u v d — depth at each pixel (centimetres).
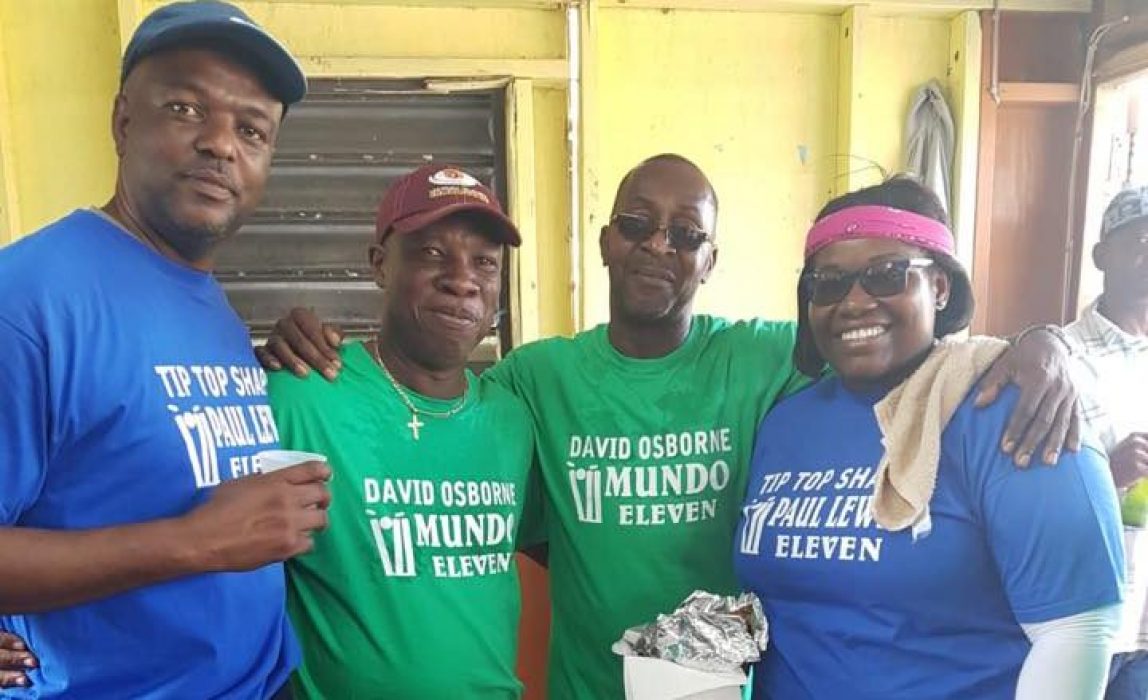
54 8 239
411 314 142
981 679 119
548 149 262
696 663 127
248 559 104
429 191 142
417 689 133
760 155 273
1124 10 258
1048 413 118
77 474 103
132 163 114
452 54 253
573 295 264
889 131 273
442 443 144
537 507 168
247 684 117
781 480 142
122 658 105
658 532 155
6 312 97
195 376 116
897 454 126
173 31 109
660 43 265
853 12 262
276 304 254
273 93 120
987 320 281
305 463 112
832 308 133
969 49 265
